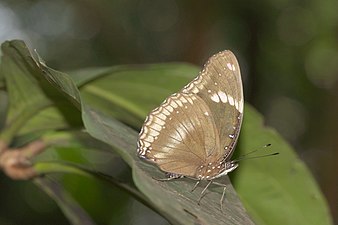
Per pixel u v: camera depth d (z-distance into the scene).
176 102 0.48
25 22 1.45
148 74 0.52
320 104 1.29
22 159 0.52
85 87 0.53
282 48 1.29
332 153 1.02
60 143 0.53
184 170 0.47
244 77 1.30
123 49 1.32
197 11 1.08
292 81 1.31
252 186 0.54
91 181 0.77
